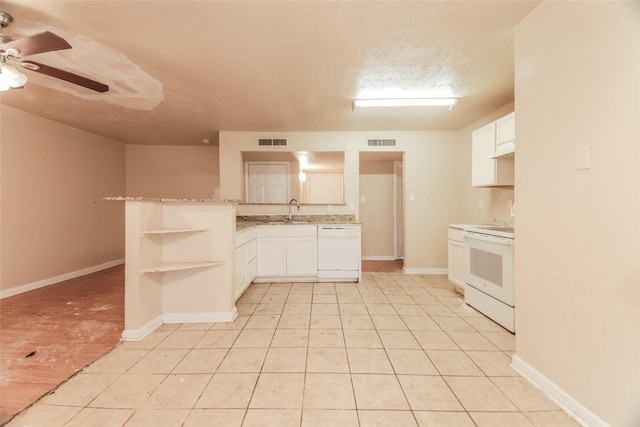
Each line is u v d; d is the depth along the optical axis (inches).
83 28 69.5
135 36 73.0
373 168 212.5
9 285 128.2
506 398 58.2
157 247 93.2
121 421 51.8
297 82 100.4
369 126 154.8
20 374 66.3
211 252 97.5
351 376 65.7
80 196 165.6
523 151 65.2
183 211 97.0
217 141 192.5
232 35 72.8
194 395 58.9
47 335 86.8
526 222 64.6
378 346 79.9
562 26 55.1
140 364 70.6
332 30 70.9
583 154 50.9
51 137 147.3
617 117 45.4
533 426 50.7
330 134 164.1
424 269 166.9
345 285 142.3
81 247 166.2
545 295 59.7
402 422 51.6
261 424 51.0
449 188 164.7
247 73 93.6
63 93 111.1
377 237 213.8
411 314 103.7
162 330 90.6
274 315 103.0
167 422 51.5
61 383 62.9
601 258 48.1
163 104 121.9
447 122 147.5
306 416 53.1
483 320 98.0
